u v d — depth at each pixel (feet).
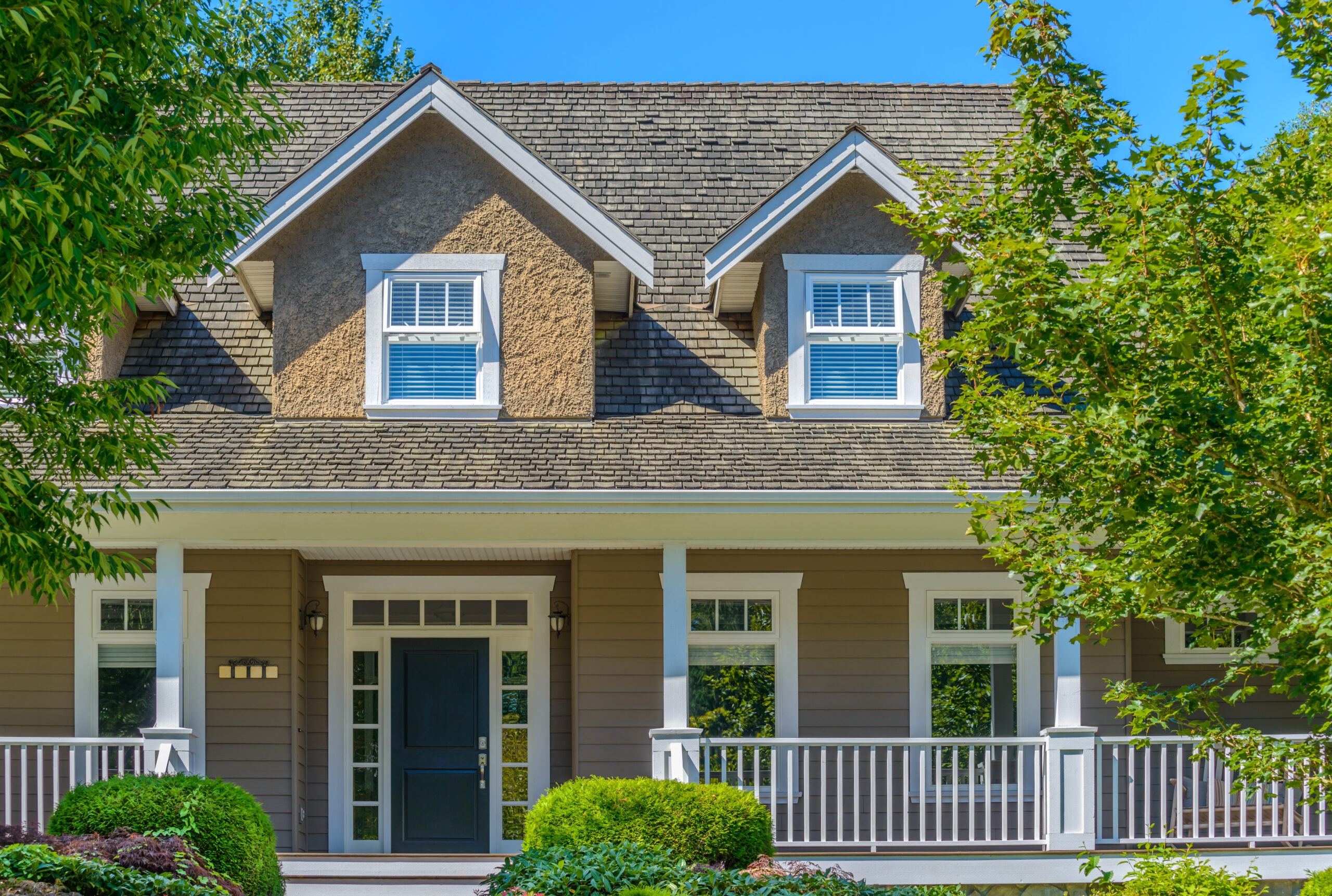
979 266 24.63
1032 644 43.91
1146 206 23.35
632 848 32.04
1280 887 37.29
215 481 37.65
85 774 41.29
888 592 44.27
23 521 28.27
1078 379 25.20
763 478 38.75
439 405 42.34
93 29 27.35
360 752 44.57
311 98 51.62
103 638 42.70
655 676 43.32
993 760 43.73
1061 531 26.91
